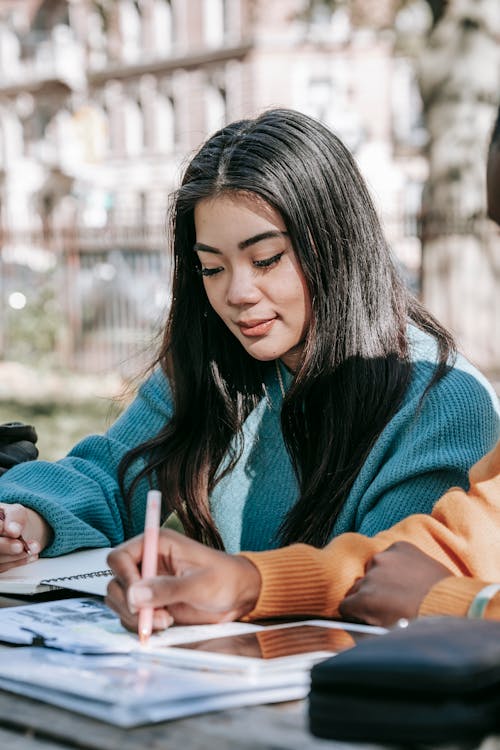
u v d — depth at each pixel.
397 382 1.91
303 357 1.94
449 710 0.95
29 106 34.41
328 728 0.99
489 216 1.58
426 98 12.01
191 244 2.07
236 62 30.08
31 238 15.60
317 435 1.98
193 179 1.92
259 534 2.10
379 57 28.56
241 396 2.11
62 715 1.09
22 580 1.78
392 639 1.04
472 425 1.84
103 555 2.07
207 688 1.12
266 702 1.12
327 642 1.30
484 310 11.98
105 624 1.45
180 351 2.13
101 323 15.32
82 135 32.88
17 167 33.81
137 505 2.23
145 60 32.06
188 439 2.13
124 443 2.32
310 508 1.93
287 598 1.45
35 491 2.17
